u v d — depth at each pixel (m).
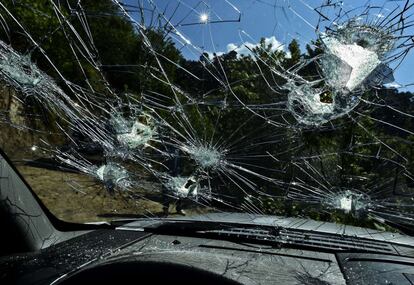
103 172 2.57
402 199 2.35
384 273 1.30
